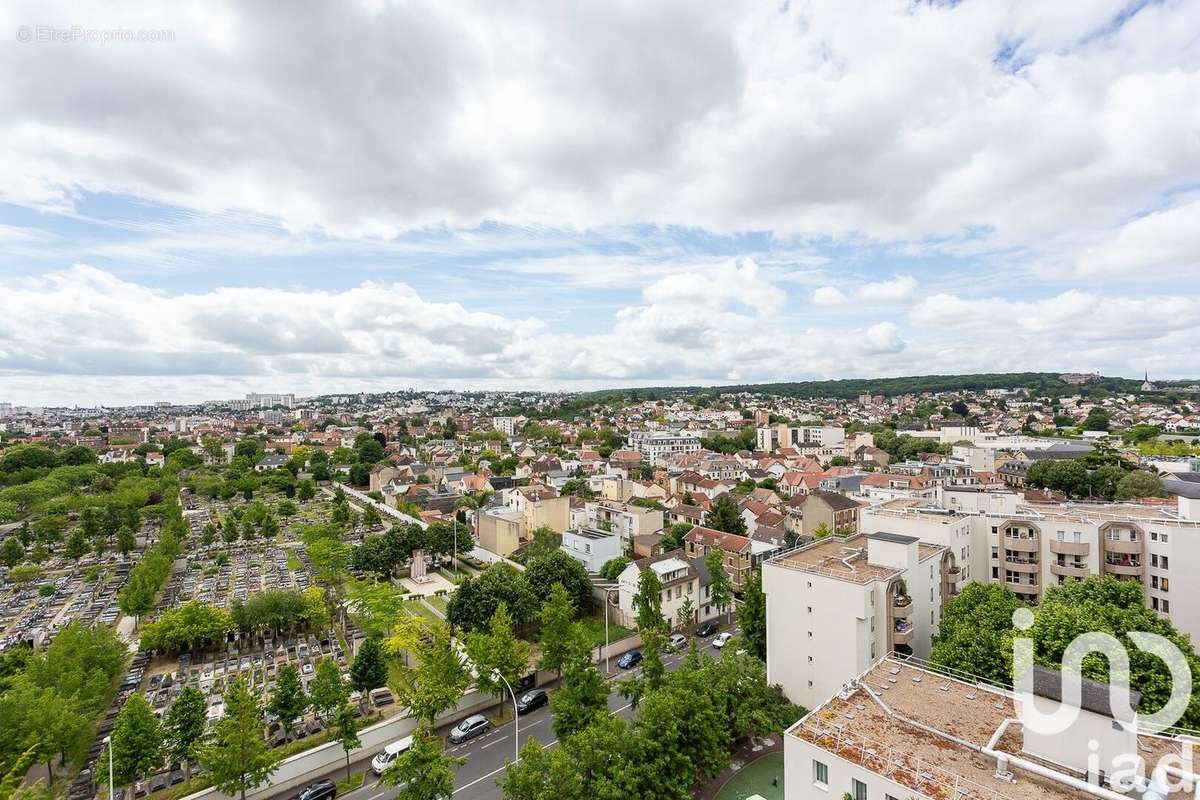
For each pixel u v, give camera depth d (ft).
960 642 155.63
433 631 216.33
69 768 172.35
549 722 189.88
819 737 109.40
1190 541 188.14
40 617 315.58
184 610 256.11
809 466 607.37
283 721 174.70
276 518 535.60
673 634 257.75
